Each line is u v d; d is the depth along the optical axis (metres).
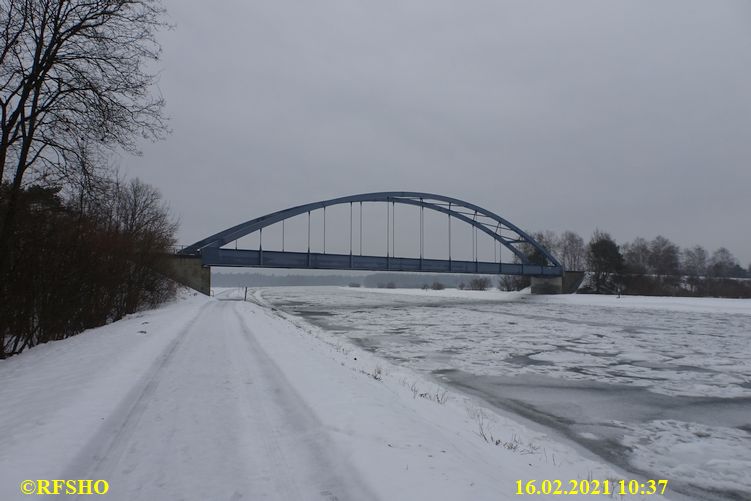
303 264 53.00
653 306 51.94
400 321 31.86
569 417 9.29
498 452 5.94
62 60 13.12
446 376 13.12
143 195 42.56
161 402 6.57
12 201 12.52
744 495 5.77
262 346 12.32
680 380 13.19
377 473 3.97
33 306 14.23
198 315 24.00
